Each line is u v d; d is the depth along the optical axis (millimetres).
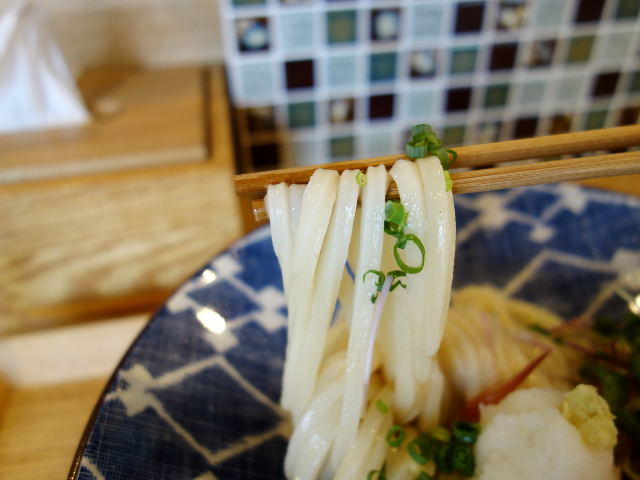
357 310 153
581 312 222
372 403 172
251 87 278
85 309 273
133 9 297
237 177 143
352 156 318
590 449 149
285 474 180
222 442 175
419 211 138
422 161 138
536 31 279
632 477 167
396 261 145
